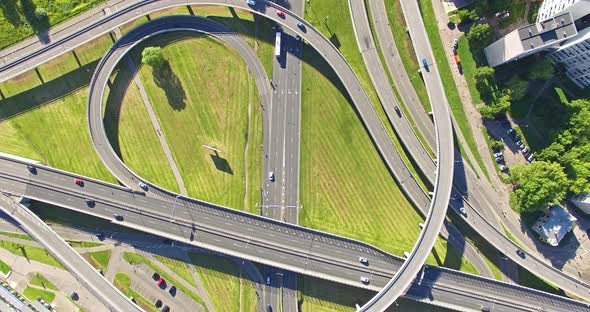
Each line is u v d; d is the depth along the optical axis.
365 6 98.38
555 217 93.19
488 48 94.62
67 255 98.88
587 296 93.81
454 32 97.38
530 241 97.44
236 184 99.56
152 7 99.31
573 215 97.50
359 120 99.19
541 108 96.00
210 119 100.25
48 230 99.06
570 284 94.31
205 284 100.06
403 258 94.62
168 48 100.56
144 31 99.44
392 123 96.50
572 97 95.62
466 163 98.00
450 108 98.06
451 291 95.19
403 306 98.81
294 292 98.75
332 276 95.75
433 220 92.75
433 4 97.81
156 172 100.69
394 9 98.31
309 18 99.88
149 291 100.88
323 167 98.94
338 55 96.69
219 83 100.19
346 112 99.31
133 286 100.88
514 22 95.12
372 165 98.75
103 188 98.94
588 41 80.44
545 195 87.38
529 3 94.06
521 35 84.12
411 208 98.00
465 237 98.62
